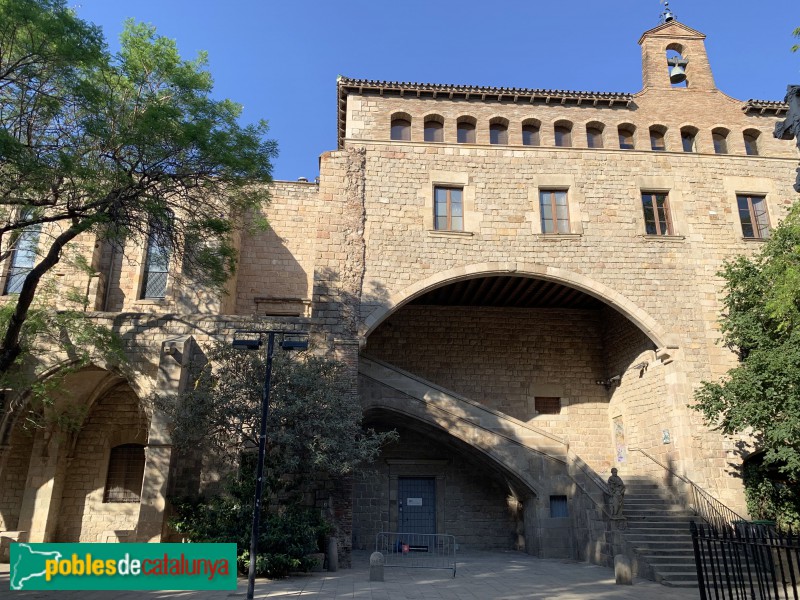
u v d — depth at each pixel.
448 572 16.88
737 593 8.30
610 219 23.03
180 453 17.66
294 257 25.47
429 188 22.75
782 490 19.91
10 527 21.02
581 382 26.50
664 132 24.72
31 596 11.66
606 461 25.59
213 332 19.42
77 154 13.73
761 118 25.00
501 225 22.59
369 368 21.91
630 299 22.17
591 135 24.67
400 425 24.00
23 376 18.02
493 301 26.80
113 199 14.13
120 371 19.05
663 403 21.86
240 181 15.86
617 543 17.64
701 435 20.72
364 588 13.48
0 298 21.92
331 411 15.86
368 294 21.12
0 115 13.59
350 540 17.86
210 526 15.64
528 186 23.20
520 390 26.16
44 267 14.26
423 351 26.31
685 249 22.92
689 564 15.98
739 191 23.95
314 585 13.84
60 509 21.20
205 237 16.86
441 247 22.03
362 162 22.78
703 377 21.42
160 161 14.66
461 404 21.72
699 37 26.17
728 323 19.91
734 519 18.97
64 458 21.50
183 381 18.33
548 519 20.94
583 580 15.55
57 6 12.67
